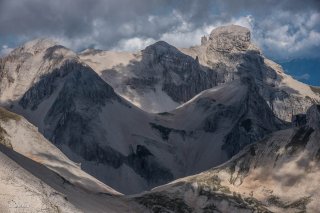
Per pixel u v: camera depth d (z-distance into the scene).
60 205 96.38
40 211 91.75
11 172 94.69
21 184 93.44
